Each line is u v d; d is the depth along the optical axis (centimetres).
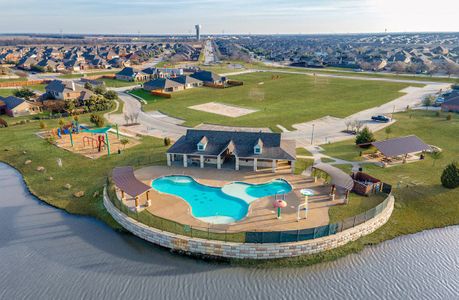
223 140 5594
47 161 6103
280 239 3534
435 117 8681
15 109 9344
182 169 5488
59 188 5147
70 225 4241
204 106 10369
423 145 6022
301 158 6022
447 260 3584
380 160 5944
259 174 5253
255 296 3122
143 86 13262
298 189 4756
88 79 14912
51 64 19725
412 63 19962
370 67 19788
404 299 3102
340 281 3303
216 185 4897
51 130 7900
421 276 3372
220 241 3569
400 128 7806
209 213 4212
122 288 3212
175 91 12938
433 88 12862
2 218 4391
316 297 3116
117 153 6362
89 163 5950
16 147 6850
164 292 3161
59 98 10606
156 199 4506
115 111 9825
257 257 3528
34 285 3262
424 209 4444
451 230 4084
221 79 14475
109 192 4759
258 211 4191
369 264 3519
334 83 14350
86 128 7925
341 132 7612
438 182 5078
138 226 3888
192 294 3138
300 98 11388
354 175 4978
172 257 3616
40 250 3756
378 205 4041
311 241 3566
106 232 4081
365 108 9850
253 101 11000
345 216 4078
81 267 3488
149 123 8500
